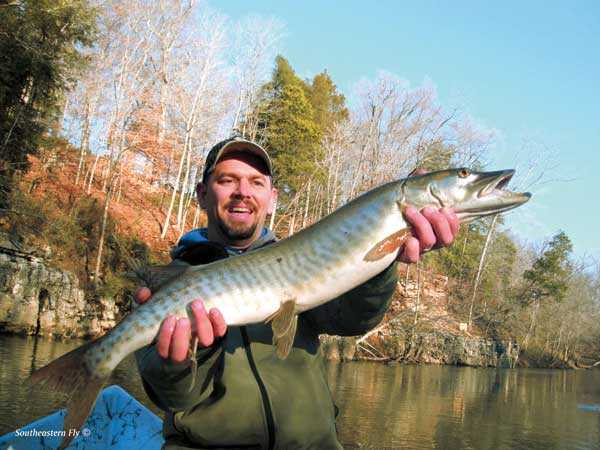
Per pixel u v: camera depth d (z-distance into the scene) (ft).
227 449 10.37
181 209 122.62
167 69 126.00
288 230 152.66
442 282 160.04
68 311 78.54
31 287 74.54
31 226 78.84
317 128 152.66
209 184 12.78
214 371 10.59
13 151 73.56
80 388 10.41
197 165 137.49
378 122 123.75
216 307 10.33
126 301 90.17
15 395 37.35
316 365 11.31
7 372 45.80
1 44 65.05
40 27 68.23
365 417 50.55
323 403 10.90
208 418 10.25
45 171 100.07
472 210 11.12
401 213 10.75
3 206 74.18
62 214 90.12
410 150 123.13
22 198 78.95
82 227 93.76
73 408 10.30
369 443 41.55
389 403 59.11
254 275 10.66
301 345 11.19
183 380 9.44
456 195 10.96
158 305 10.37
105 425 17.81
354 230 10.80
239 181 12.55
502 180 11.44
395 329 115.44
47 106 75.82
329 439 10.82
